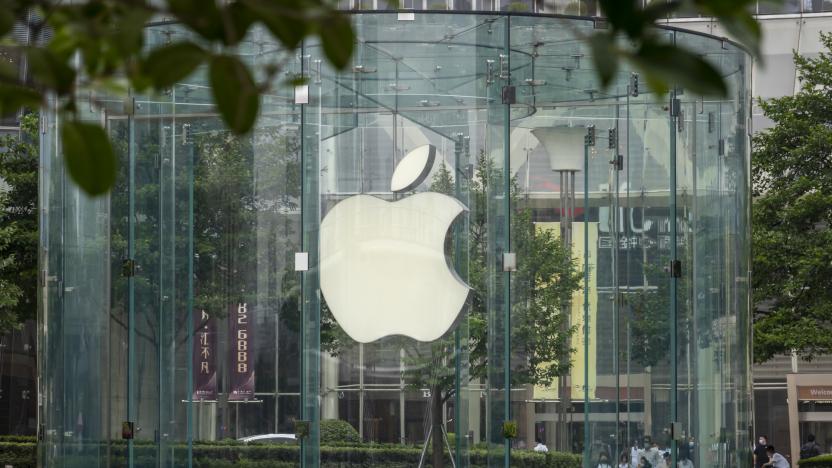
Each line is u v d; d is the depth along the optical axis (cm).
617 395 1441
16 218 3425
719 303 1527
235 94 271
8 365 3838
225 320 1434
